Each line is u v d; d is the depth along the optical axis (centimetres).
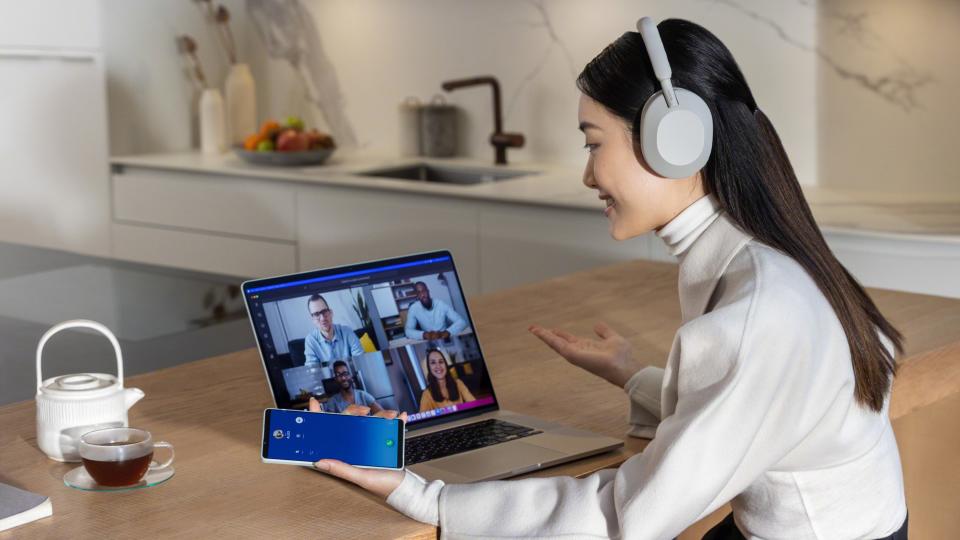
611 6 354
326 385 131
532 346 171
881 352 113
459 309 145
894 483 117
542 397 148
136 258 405
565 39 366
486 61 387
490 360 164
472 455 123
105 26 402
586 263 300
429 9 397
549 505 105
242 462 121
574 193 313
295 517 106
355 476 110
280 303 132
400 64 408
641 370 135
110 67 404
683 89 108
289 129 387
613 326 181
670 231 114
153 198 396
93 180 409
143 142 420
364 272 139
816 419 102
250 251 375
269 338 129
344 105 426
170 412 139
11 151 419
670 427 101
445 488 108
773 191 109
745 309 101
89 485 114
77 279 212
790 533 113
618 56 111
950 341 163
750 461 101
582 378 156
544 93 375
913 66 301
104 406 123
